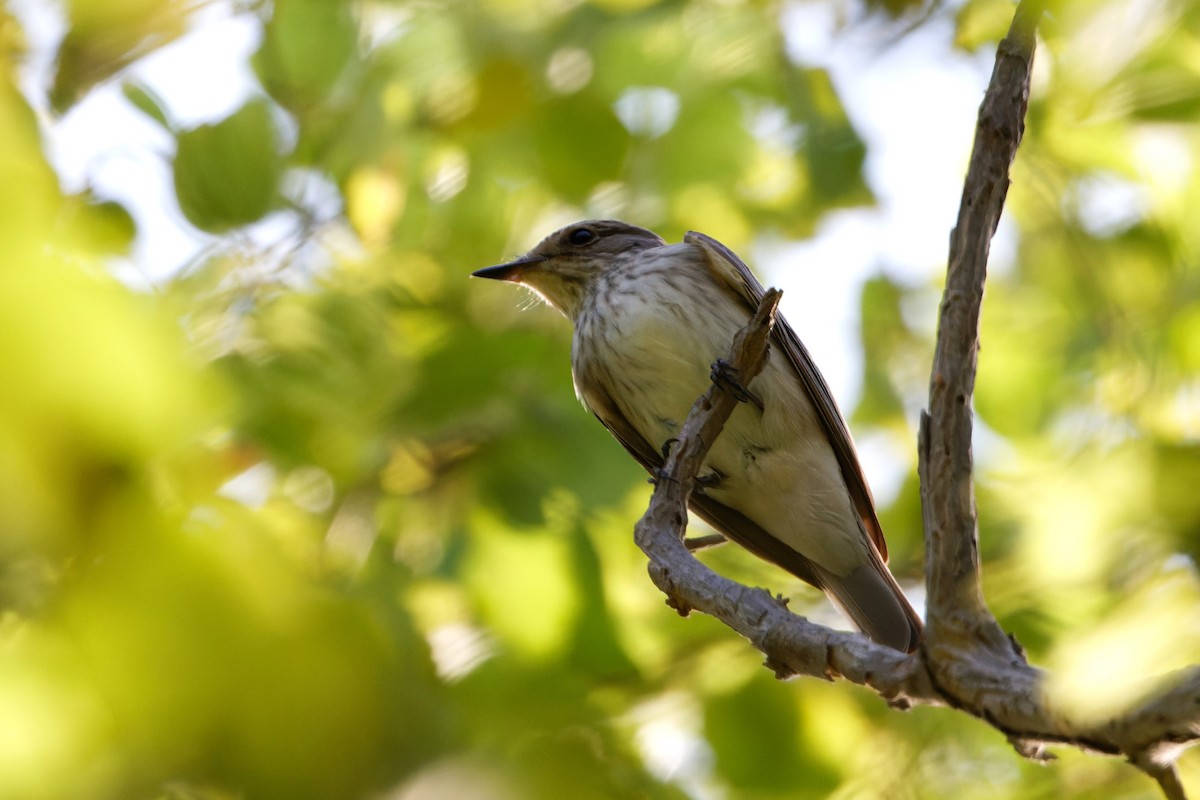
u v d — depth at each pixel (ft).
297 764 13.92
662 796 22.61
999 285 32.48
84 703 13.73
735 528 31.22
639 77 31.94
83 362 11.51
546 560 25.94
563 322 33.04
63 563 12.19
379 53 29.50
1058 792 26.58
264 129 25.14
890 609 29.91
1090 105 21.61
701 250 31.30
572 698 23.66
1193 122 21.57
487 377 27.53
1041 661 23.94
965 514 14.16
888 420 36.29
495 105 29.73
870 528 31.40
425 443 26.78
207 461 13.99
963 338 14.78
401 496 26.50
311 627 14.32
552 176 30.86
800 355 31.22
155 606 12.81
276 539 14.61
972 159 15.61
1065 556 17.25
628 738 23.94
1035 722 12.92
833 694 27.22
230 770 13.70
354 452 24.64
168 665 13.14
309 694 14.14
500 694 23.75
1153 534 16.74
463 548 25.95
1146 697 11.44
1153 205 30.32
